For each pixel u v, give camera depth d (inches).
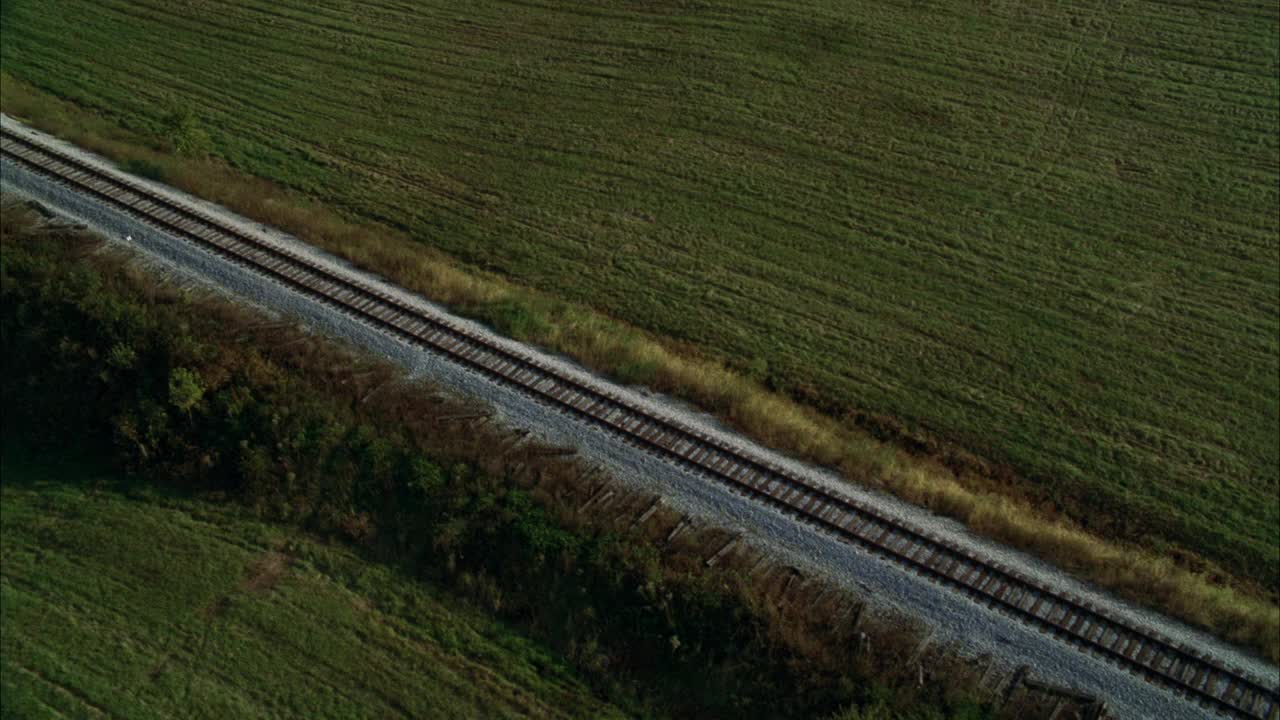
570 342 1190.9
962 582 952.9
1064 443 1160.2
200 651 983.0
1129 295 1326.3
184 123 1460.4
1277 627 955.3
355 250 1285.7
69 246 1229.1
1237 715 872.3
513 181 1469.0
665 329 1268.5
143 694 954.1
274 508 1074.7
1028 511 1088.8
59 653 987.3
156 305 1171.3
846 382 1214.3
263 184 1432.1
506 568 1001.5
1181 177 1483.8
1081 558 1005.8
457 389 1109.7
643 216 1419.8
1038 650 912.9
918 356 1246.9
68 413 1144.2
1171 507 1105.4
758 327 1274.6
